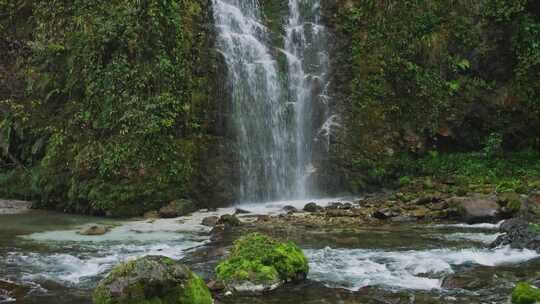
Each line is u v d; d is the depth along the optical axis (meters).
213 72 16.06
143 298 6.08
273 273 7.22
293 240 10.06
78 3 15.51
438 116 17.91
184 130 14.99
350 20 18.55
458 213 12.17
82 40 15.09
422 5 18.56
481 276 7.41
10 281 7.57
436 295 6.80
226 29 17.12
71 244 10.05
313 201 15.62
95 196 13.73
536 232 9.16
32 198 15.67
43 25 15.92
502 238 9.46
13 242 10.27
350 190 16.45
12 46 16.50
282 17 18.73
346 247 9.45
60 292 7.09
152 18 14.84
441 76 18.09
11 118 15.83
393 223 11.84
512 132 18.41
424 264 8.09
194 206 14.29
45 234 11.14
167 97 14.55
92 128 14.57
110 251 9.39
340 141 16.98
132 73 14.50
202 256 8.87
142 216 13.64
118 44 14.79
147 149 14.12
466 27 18.61
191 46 15.88
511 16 18.42
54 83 15.55
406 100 17.81
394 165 16.94
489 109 18.30
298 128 16.97
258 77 16.81
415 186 15.91
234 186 15.34
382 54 18.06
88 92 14.73
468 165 17.08
